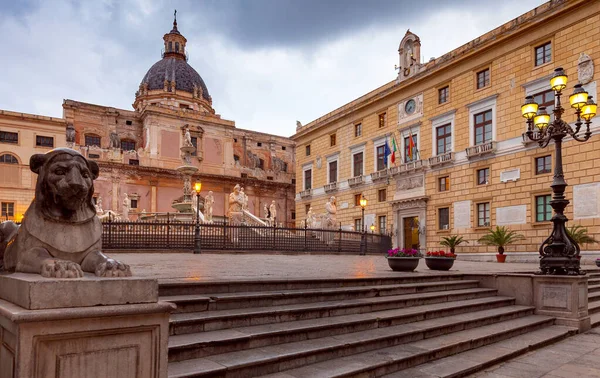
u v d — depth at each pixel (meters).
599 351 6.87
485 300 8.84
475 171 27.73
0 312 2.63
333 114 41.41
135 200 46.62
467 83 28.94
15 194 40.56
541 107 9.83
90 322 2.66
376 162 36.19
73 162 3.23
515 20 25.72
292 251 21.56
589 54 22.34
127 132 49.97
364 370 4.87
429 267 12.42
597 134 21.66
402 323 6.72
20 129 41.34
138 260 12.44
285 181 58.44
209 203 29.19
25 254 3.17
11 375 2.54
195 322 4.93
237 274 8.04
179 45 63.44
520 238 24.45
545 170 24.05
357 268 11.70
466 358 5.95
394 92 34.56
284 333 5.22
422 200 30.94
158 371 2.95
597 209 21.39
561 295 8.73
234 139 55.94
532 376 5.51
